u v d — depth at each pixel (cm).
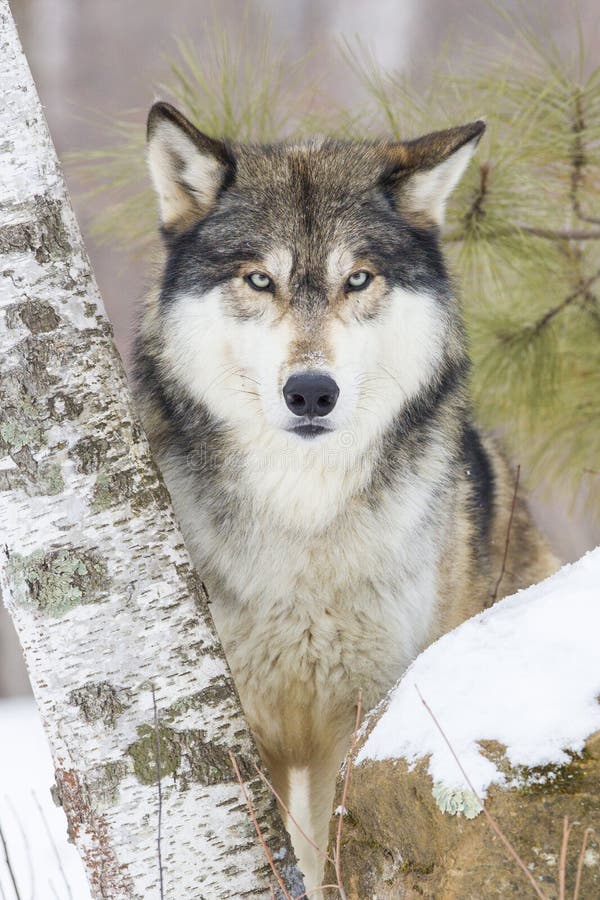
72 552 513
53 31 2142
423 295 687
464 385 744
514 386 949
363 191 683
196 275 668
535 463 990
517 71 894
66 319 531
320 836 709
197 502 677
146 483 540
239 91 915
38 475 514
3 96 536
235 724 531
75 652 506
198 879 498
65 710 505
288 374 617
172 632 523
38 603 509
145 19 2166
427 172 699
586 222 916
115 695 505
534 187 875
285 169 688
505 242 897
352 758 510
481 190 877
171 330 677
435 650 502
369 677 683
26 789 1027
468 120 879
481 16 1934
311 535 663
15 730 1267
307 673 684
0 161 531
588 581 482
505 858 407
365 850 482
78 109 1980
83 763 501
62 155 939
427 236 712
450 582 734
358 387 639
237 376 658
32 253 529
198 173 684
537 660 452
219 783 513
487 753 427
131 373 730
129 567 521
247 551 670
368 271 657
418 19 2155
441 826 427
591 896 396
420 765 445
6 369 519
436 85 908
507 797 413
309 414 617
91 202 994
